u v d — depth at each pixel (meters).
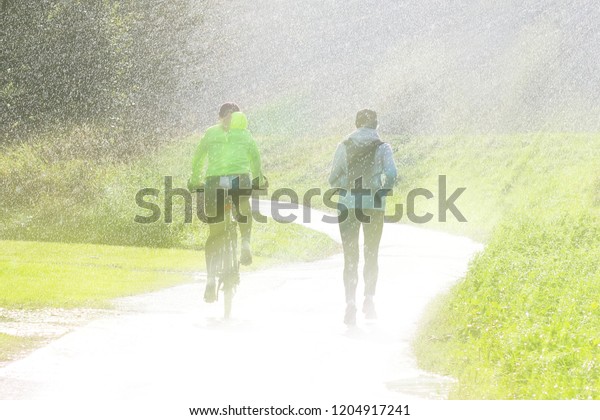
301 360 11.92
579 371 10.65
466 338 12.88
